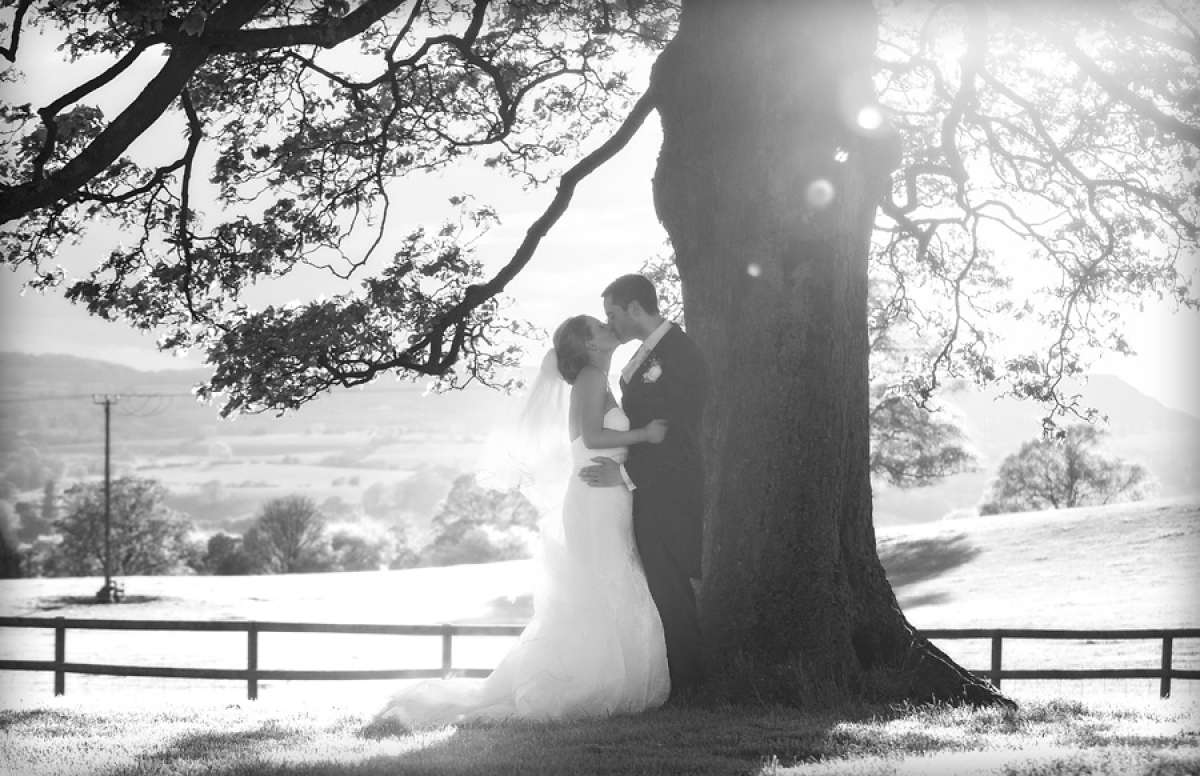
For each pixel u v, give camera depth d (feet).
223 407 47.39
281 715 34.60
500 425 30.66
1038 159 61.52
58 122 31.12
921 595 140.77
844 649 32.45
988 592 136.15
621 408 30.12
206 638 143.23
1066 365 65.82
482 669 45.80
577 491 29.66
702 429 34.99
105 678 110.52
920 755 23.54
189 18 28.48
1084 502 304.91
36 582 227.81
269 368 45.85
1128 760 22.99
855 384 34.88
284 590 198.59
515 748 24.12
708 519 34.42
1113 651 96.84
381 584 202.49
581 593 29.37
